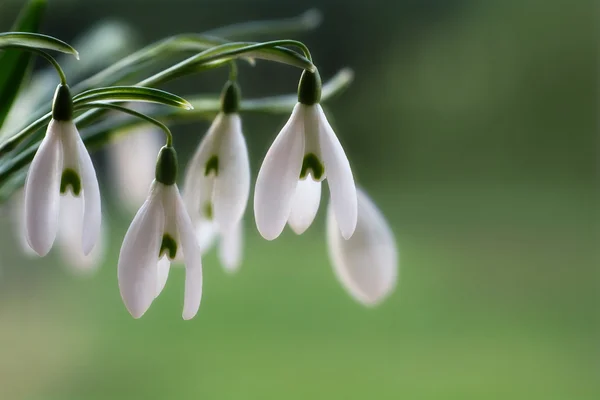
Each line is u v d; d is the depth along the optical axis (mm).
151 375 653
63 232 388
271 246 747
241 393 642
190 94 692
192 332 701
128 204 423
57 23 679
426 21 785
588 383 663
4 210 425
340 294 727
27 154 346
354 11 766
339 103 785
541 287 759
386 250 361
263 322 704
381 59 780
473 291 756
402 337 706
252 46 330
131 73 375
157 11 721
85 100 329
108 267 707
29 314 684
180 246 330
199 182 348
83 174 324
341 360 674
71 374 652
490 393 640
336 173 329
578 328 724
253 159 674
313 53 756
